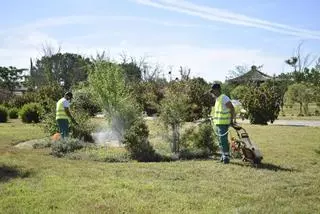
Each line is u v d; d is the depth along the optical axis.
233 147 11.84
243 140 11.33
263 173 9.91
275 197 7.90
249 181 9.12
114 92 18.03
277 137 17.94
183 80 26.33
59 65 65.62
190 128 13.34
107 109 17.38
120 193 8.12
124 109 16.56
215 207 7.24
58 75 64.94
